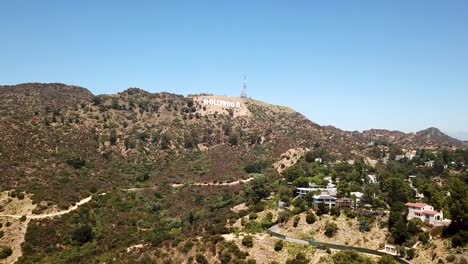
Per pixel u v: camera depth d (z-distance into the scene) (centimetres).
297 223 12488
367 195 13062
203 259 11394
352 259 10044
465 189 10762
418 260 10131
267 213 13800
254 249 11406
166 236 13900
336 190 14188
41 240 14050
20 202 15662
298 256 10656
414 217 11888
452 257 9562
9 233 14100
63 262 13150
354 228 11712
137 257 12369
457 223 10456
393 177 14775
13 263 13088
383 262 9762
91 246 14450
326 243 11394
